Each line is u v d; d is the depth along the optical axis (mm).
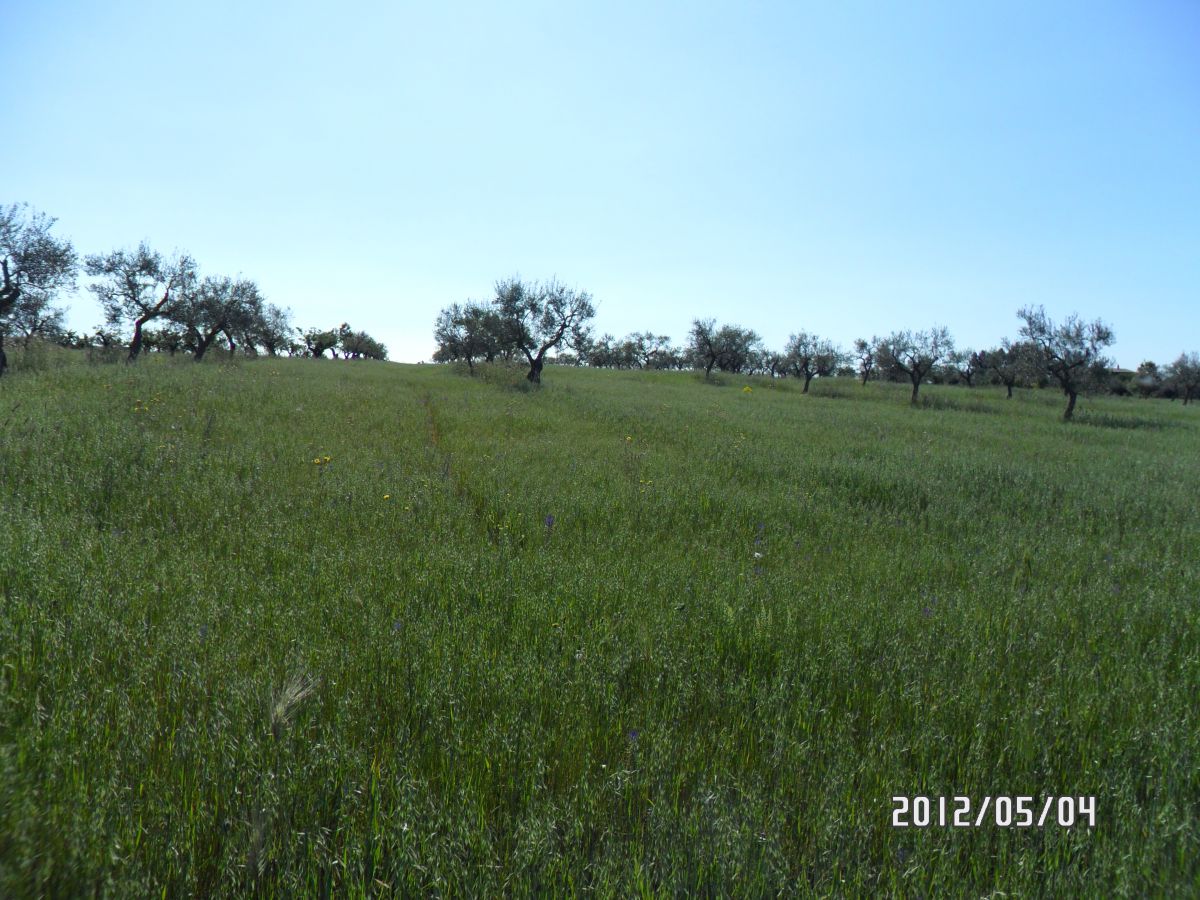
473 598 5344
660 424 20953
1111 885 2723
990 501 11859
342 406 18406
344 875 2492
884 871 2742
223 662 3789
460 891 2502
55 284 25047
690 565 6781
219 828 2674
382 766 3068
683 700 3924
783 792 3186
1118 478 15250
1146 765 3520
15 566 4836
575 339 44469
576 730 3498
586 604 5301
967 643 5016
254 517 7270
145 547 5941
